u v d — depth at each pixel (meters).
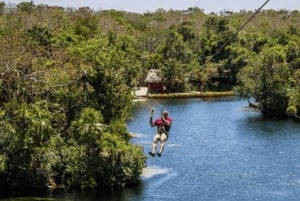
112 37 183.00
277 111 149.88
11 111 73.38
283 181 79.75
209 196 72.12
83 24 197.50
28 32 147.00
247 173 84.31
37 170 74.25
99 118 77.12
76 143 77.00
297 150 102.25
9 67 82.25
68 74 85.25
